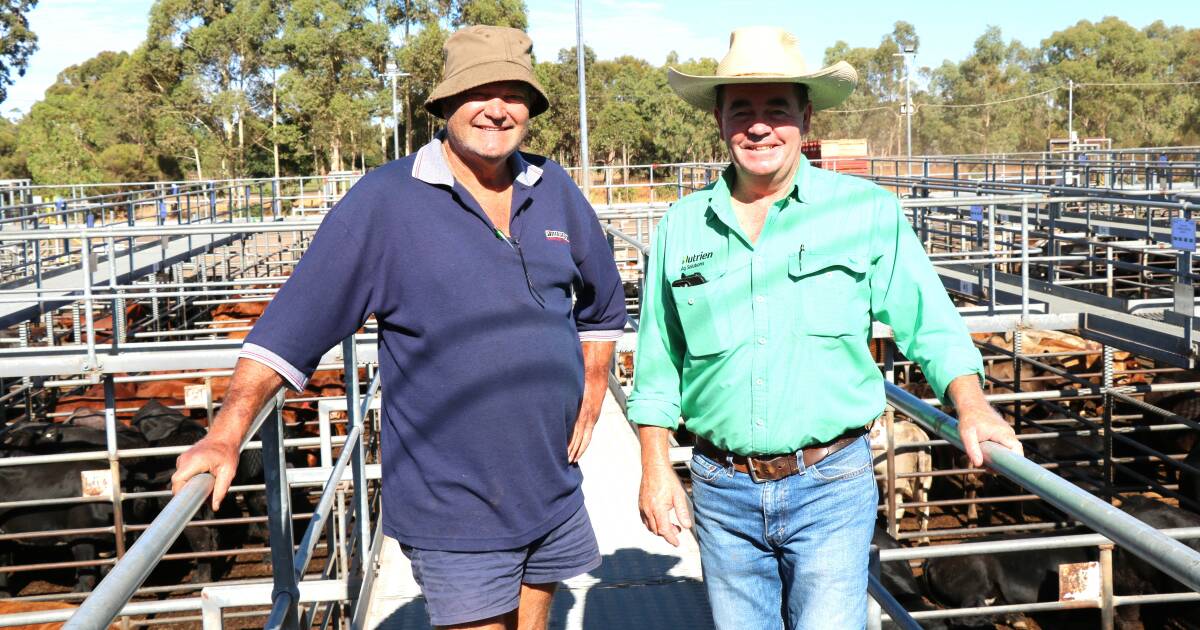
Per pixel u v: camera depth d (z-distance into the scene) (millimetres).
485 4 72750
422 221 2627
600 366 3170
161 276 16938
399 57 70688
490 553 2701
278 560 2770
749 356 2598
